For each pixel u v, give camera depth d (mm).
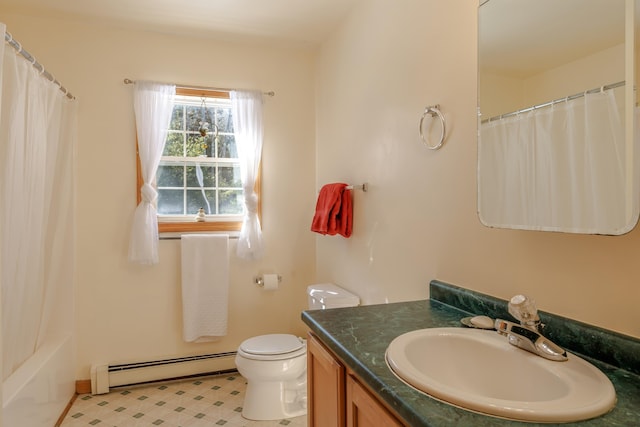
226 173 2994
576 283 1060
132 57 2668
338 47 2623
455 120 1517
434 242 1644
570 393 802
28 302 1991
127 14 2457
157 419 2260
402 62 1867
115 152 2641
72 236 2525
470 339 1131
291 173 3033
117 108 2641
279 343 2336
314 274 3080
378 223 2100
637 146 873
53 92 2166
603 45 957
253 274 2957
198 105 2928
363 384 1069
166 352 2764
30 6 2355
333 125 2715
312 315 1410
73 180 2527
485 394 1054
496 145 1278
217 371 2828
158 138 2680
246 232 2836
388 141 1997
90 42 2592
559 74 1068
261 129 2898
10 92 1676
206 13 2453
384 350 1076
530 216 1159
